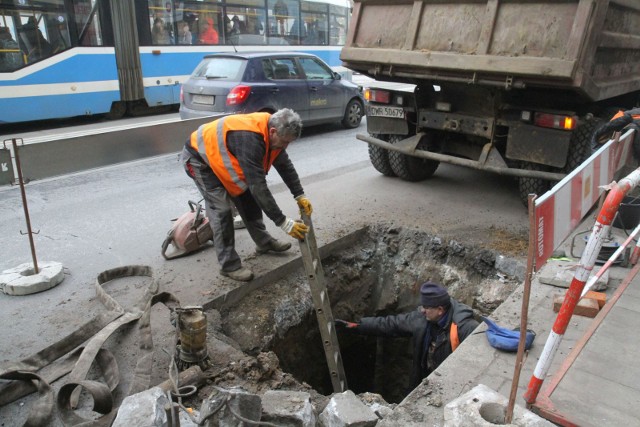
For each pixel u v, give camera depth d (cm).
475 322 364
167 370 305
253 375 306
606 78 477
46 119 1163
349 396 264
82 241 498
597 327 306
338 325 429
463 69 456
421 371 400
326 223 529
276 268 432
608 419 242
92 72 1107
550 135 473
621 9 457
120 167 794
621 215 440
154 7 1183
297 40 1463
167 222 550
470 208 565
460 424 213
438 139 605
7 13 971
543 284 375
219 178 380
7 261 450
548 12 414
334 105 1062
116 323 327
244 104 880
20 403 279
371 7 533
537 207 196
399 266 509
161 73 1229
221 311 392
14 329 349
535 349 302
